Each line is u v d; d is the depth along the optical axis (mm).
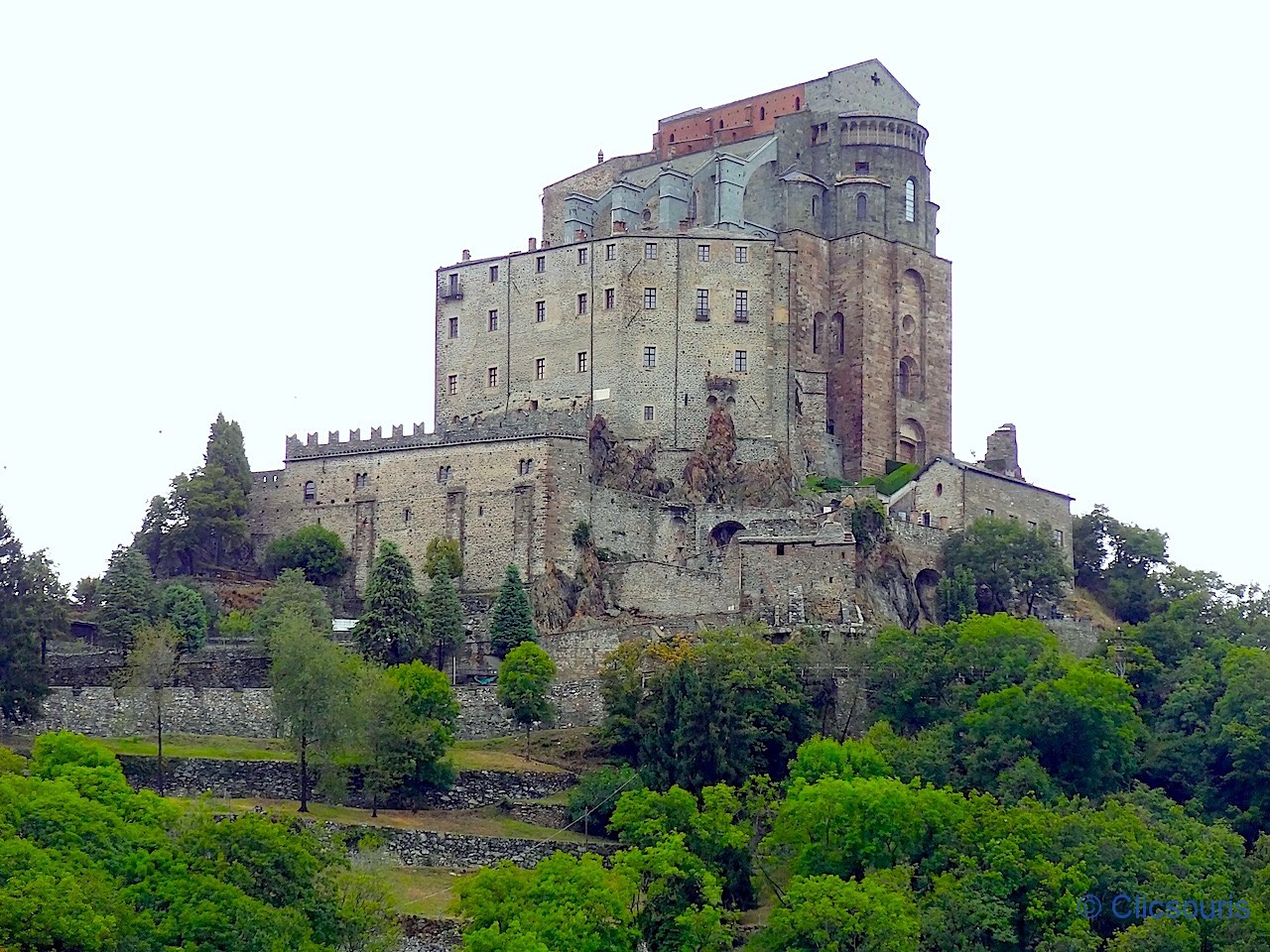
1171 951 183250
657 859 183125
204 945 159625
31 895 154500
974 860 193750
